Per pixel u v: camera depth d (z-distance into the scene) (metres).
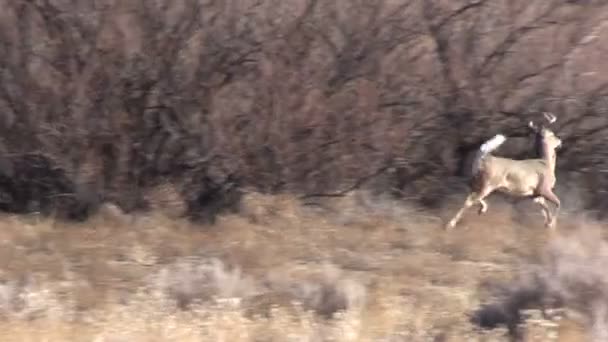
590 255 48.72
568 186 68.06
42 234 62.22
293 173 66.75
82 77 66.25
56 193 67.44
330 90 66.25
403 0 66.56
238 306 46.06
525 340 40.81
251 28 65.88
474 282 52.22
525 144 67.50
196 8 65.62
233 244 59.56
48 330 43.06
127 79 66.06
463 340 41.72
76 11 65.81
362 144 66.75
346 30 66.19
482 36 67.19
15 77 66.50
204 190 67.00
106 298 48.62
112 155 66.94
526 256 56.97
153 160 67.06
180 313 44.81
